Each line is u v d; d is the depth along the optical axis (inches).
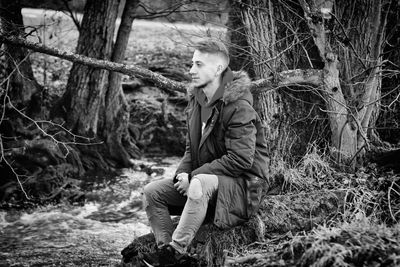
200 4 303.4
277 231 161.3
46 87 348.8
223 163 139.7
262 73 199.2
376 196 170.4
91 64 194.2
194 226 137.6
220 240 150.5
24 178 268.5
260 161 145.4
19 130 294.8
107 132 334.0
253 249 150.3
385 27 208.4
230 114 140.3
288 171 187.2
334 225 161.8
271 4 200.4
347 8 198.4
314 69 189.3
